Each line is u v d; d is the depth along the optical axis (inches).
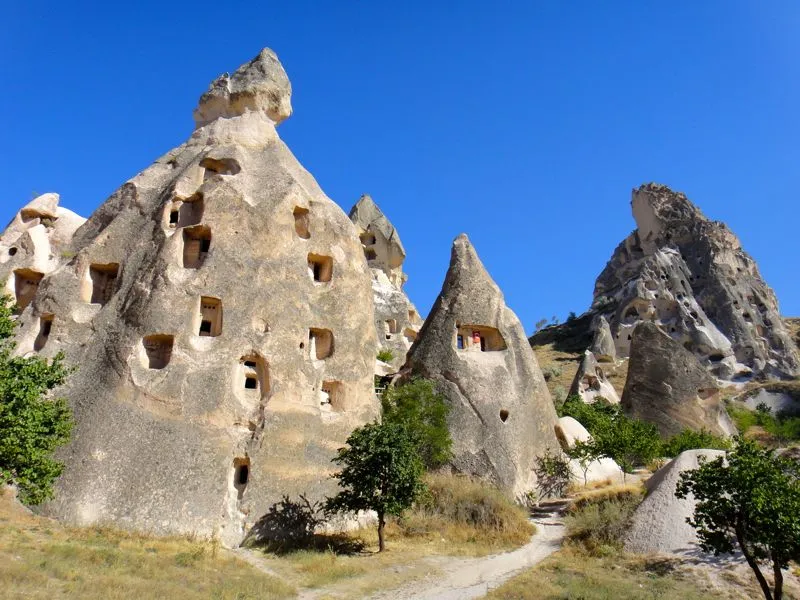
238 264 1064.2
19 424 648.4
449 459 1125.1
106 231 1139.9
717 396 1769.2
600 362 2901.1
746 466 659.4
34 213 1363.2
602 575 770.8
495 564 832.3
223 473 908.6
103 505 835.4
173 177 1219.9
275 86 1385.3
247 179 1194.6
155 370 963.3
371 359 1155.3
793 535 611.8
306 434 988.6
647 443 1294.3
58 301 1057.5
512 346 1294.3
